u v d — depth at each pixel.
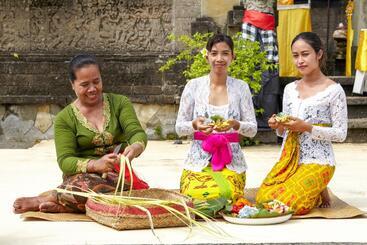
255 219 4.95
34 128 11.48
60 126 5.46
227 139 5.71
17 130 11.48
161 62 11.43
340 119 5.58
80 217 5.20
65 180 5.42
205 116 5.83
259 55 9.95
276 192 5.45
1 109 11.48
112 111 5.60
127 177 5.27
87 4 11.71
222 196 5.39
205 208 5.13
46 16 11.77
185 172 5.79
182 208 4.91
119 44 11.77
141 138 5.43
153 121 11.34
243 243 4.39
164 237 4.56
